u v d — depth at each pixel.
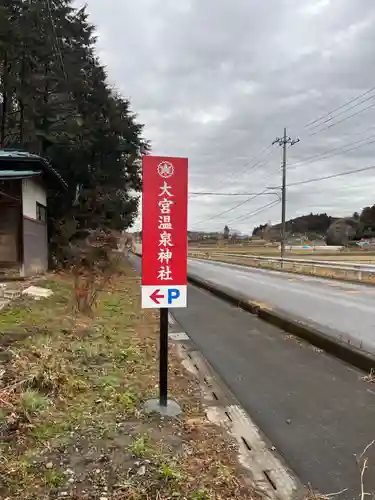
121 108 20.08
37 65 16.86
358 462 3.05
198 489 2.52
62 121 17.28
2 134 17.55
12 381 3.75
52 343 5.19
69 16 18.03
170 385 4.54
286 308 9.85
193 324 8.28
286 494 2.62
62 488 2.44
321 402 4.23
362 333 7.15
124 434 3.17
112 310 8.75
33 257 12.98
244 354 6.06
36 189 13.58
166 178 3.61
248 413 3.93
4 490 2.39
